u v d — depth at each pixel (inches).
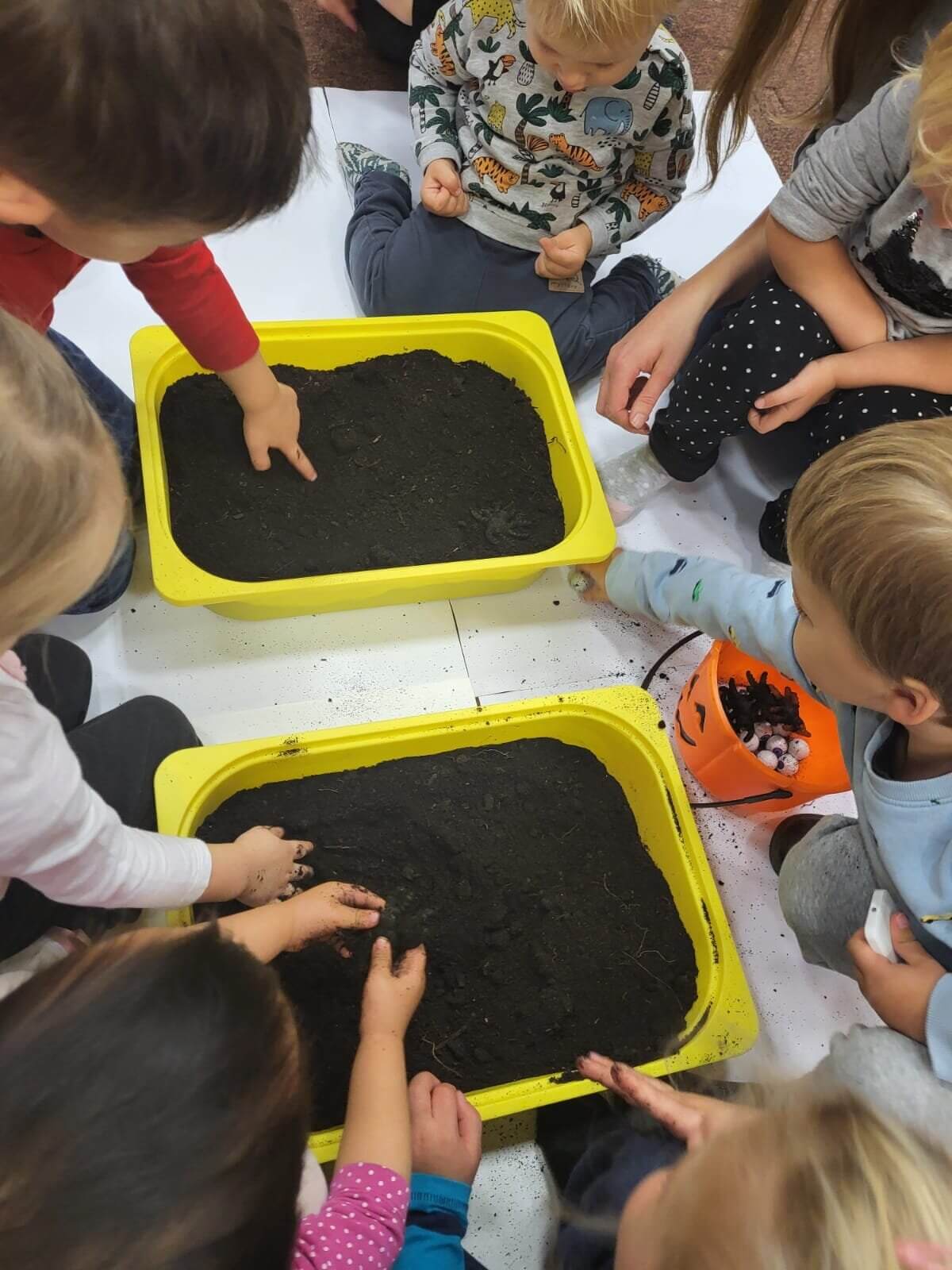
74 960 18.5
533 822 40.6
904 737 34.1
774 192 64.8
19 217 24.9
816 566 29.4
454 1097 32.7
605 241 52.7
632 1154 31.5
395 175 57.5
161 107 22.1
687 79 47.6
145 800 38.4
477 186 52.2
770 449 55.4
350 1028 35.6
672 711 47.7
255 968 19.8
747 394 45.2
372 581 41.2
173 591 38.4
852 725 36.3
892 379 44.7
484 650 47.8
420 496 46.3
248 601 42.6
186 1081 16.7
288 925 34.3
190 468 44.1
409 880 39.1
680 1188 20.1
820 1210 17.6
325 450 46.3
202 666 45.3
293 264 56.4
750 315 44.8
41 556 20.2
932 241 40.9
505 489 47.3
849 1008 42.4
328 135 61.0
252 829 36.6
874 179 41.4
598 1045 36.6
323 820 39.5
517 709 40.9
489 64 48.2
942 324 45.0
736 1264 17.6
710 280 50.0
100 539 21.8
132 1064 16.6
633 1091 30.1
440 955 37.7
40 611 22.0
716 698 40.9
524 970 37.8
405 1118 30.5
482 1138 37.4
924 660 27.6
